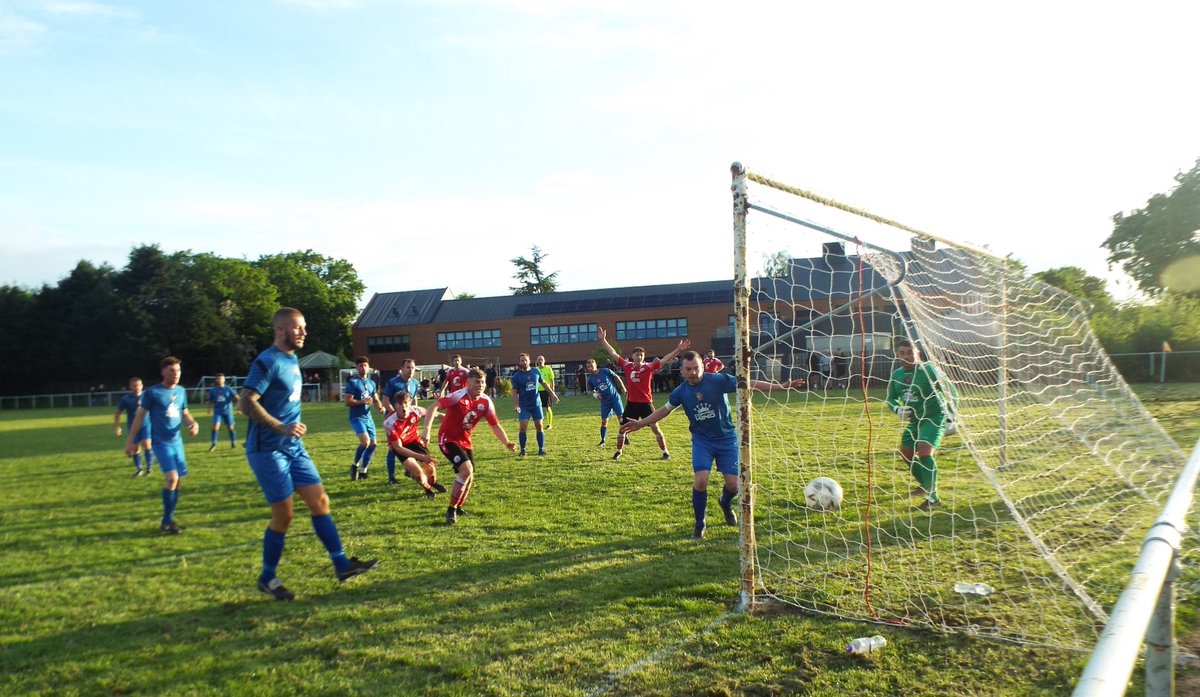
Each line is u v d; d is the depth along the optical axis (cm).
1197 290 3953
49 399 5331
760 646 412
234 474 1160
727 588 510
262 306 6600
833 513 726
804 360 1308
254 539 708
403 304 5884
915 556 571
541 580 542
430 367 4797
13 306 5894
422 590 529
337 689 374
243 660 414
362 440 1066
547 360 5284
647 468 1076
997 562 548
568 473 1048
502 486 958
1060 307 1086
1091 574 515
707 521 715
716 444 666
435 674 390
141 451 1229
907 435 754
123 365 5716
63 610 507
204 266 6531
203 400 4681
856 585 510
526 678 381
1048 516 681
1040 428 1023
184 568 609
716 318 4969
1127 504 712
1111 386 1086
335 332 7244
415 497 909
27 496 1014
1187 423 1406
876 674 373
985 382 907
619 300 5306
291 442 520
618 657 402
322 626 465
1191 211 3859
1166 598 214
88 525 797
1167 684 214
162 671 401
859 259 564
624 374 1187
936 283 794
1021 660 385
